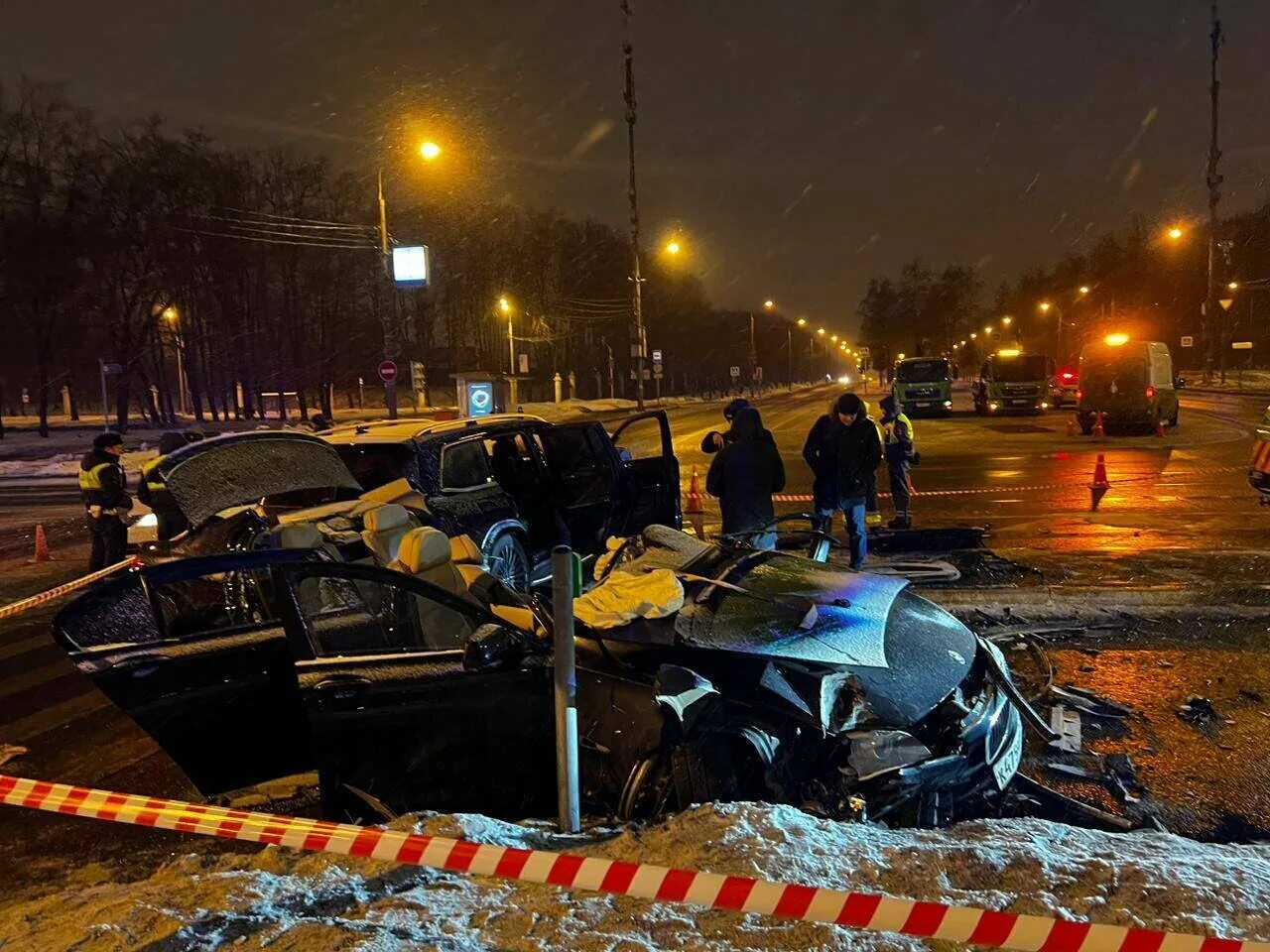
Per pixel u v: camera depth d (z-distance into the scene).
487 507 7.43
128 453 28.20
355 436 7.52
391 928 2.89
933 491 14.77
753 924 2.85
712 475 7.84
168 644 4.26
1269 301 64.00
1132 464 17.48
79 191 37.72
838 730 3.87
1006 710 4.25
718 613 4.40
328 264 50.22
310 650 3.88
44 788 3.06
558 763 3.63
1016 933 2.15
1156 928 2.71
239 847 4.21
